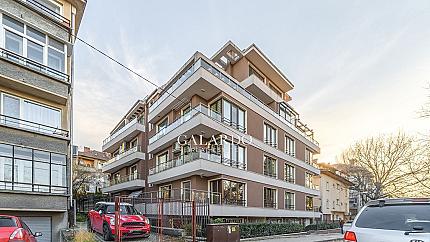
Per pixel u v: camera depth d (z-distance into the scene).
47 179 15.85
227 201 24.73
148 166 35.56
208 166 23.55
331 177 53.09
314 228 33.47
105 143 47.53
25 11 15.93
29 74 15.69
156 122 34.78
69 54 17.88
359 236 5.75
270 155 31.28
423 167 33.06
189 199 21.48
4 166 14.38
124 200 23.45
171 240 16.78
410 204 5.94
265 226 24.11
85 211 36.41
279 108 35.88
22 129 15.20
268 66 34.81
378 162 44.12
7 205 14.05
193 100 26.88
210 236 15.79
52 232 15.76
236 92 27.61
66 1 18.33
